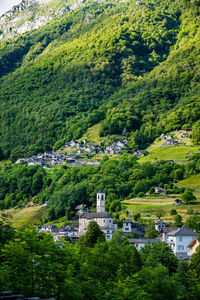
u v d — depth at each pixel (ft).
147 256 345.92
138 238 537.65
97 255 240.94
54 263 179.93
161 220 621.31
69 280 168.04
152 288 207.00
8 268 166.61
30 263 172.24
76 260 198.49
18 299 132.05
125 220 617.21
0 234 236.02
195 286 210.38
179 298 202.28
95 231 413.80
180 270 280.51
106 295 174.29
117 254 253.85
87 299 176.96
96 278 222.89
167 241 474.08
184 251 452.35
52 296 167.12
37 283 169.07
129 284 183.93
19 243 176.45
